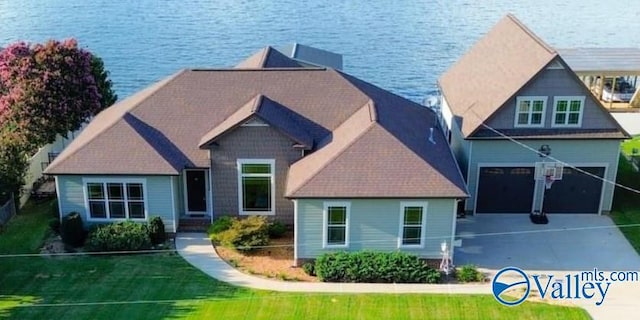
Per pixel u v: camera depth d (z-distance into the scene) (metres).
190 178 30.17
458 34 83.81
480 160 31.77
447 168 28.42
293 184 27.34
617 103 49.59
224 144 29.22
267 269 27.02
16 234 29.94
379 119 28.86
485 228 31.06
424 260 27.61
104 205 29.22
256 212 30.36
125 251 28.08
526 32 34.97
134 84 63.03
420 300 24.67
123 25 88.69
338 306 24.17
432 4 103.81
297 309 23.92
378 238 27.30
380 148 27.48
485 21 91.56
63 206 29.22
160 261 27.47
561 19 93.00
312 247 27.30
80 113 36.97
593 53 52.16
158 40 80.38
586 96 30.94
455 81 38.56
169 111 31.14
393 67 69.25
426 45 78.44
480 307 24.22
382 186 26.58
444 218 26.95
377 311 23.86
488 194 32.41
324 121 30.98
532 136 31.22
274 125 28.83
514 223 31.64
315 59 48.09
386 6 102.00
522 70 31.91
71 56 36.75
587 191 32.25
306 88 31.84
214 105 31.31
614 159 31.69
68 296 24.56
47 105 35.31
